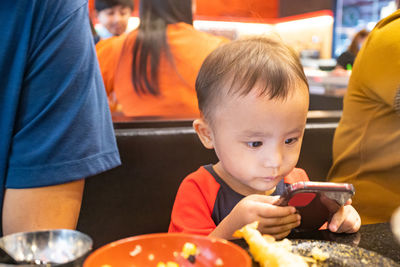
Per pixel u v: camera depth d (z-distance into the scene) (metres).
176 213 0.98
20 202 0.75
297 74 0.83
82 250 0.47
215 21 4.11
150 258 0.47
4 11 0.74
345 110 1.33
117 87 2.53
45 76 0.76
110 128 0.90
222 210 0.98
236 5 3.38
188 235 0.49
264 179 0.83
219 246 0.47
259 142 0.82
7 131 0.75
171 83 2.50
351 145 1.28
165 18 2.41
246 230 0.56
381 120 1.18
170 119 1.74
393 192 1.18
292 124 0.81
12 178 0.75
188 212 0.96
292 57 0.86
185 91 2.51
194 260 0.47
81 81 0.80
